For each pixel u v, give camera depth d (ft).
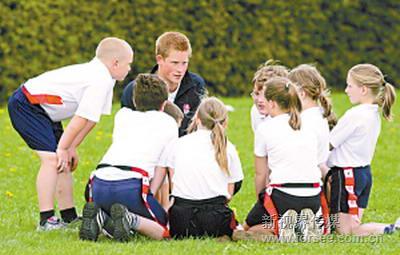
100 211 64.03
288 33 165.99
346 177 69.72
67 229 69.26
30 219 74.08
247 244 63.26
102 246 61.31
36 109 69.82
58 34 150.30
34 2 148.56
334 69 170.09
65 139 68.23
